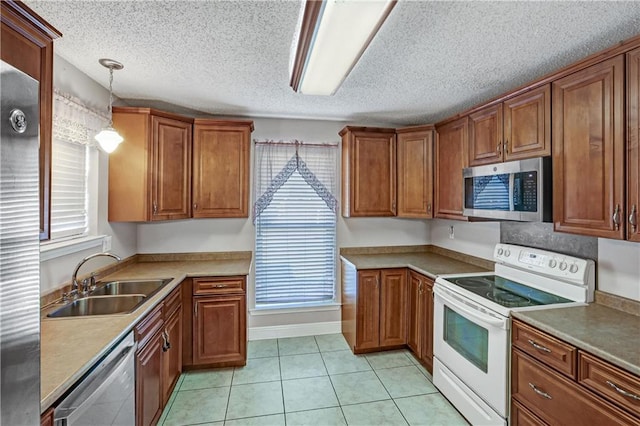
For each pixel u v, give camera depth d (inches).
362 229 137.9
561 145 68.0
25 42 44.9
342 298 134.6
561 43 67.4
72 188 83.0
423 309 107.0
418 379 100.9
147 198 98.4
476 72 83.0
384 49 70.3
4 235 23.2
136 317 63.5
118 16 58.8
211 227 125.6
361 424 80.4
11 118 23.7
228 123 114.0
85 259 77.6
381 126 138.0
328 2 47.2
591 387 51.7
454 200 107.3
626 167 55.6
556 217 69.2
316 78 74.5
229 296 105.0
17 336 24.2
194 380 99.7
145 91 98.0
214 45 69.7
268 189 128.4
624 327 59.1
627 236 55.6
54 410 39.6
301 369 106.8
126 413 58.1
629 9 54.6
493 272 102.0
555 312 67.1
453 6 54.2
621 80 56.1
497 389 70.1
